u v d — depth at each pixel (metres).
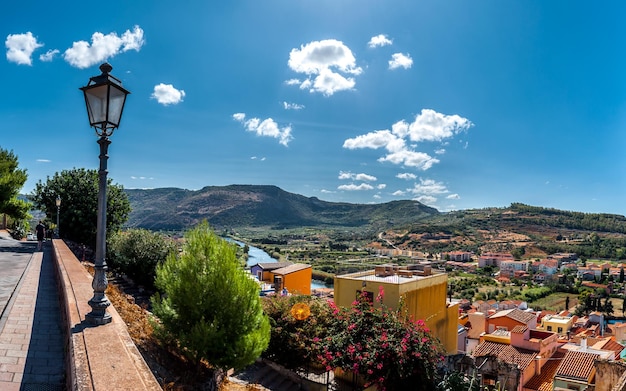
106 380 4.20
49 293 10.66
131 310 11.78
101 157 6.50
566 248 173.00
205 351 9.52
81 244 27.78
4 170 30.55
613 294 95.25
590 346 28.67
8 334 7.10
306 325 16.39
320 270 89.38
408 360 12.34
